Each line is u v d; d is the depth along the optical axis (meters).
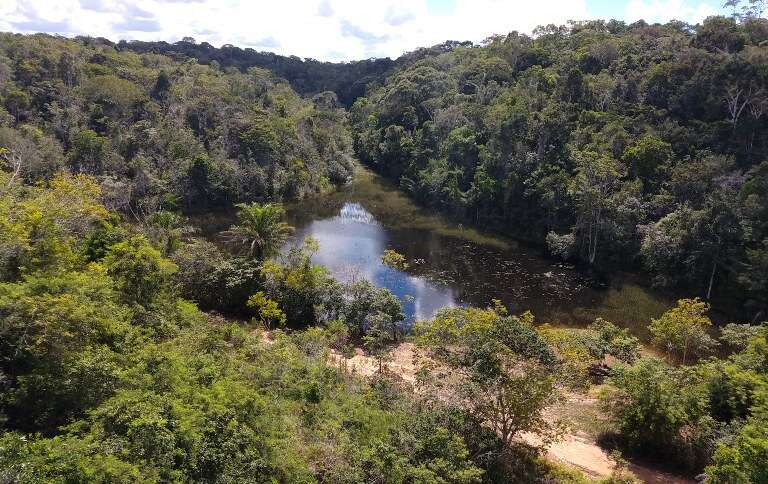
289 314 30.94
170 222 37.47
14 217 18.67
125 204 53.53
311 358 21.50
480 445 15.79
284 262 35.69
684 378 20.20
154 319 20.27
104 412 11.97
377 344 28.31
